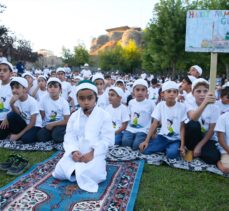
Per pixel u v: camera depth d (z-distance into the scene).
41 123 6.10
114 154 5.28
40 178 4.16
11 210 3.24
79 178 3.86
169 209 3.45
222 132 4.64
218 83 16.67
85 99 4.18
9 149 5.59
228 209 3.50
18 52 32.19
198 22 4.53
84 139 4.19
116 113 6.04
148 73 44.59
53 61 61.44
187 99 5.39
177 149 5.03
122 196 3.67
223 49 4.46
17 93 5.77
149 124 5.94
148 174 4.52
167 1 25.02
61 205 3.39
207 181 4.29
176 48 24.66
